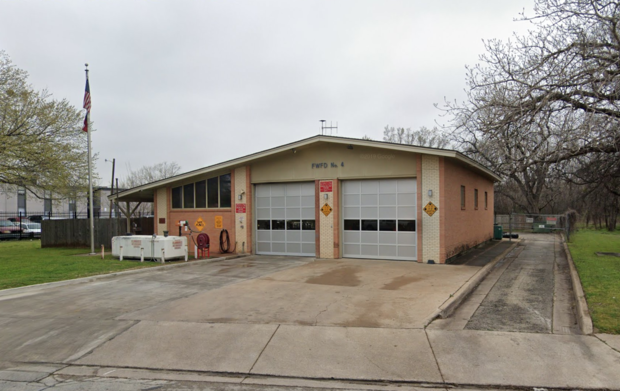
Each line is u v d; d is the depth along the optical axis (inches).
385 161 617.3
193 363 233.1
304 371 219.8
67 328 289.0
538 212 1530.5
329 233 650.2
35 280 442.0
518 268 576.4
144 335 273.3
